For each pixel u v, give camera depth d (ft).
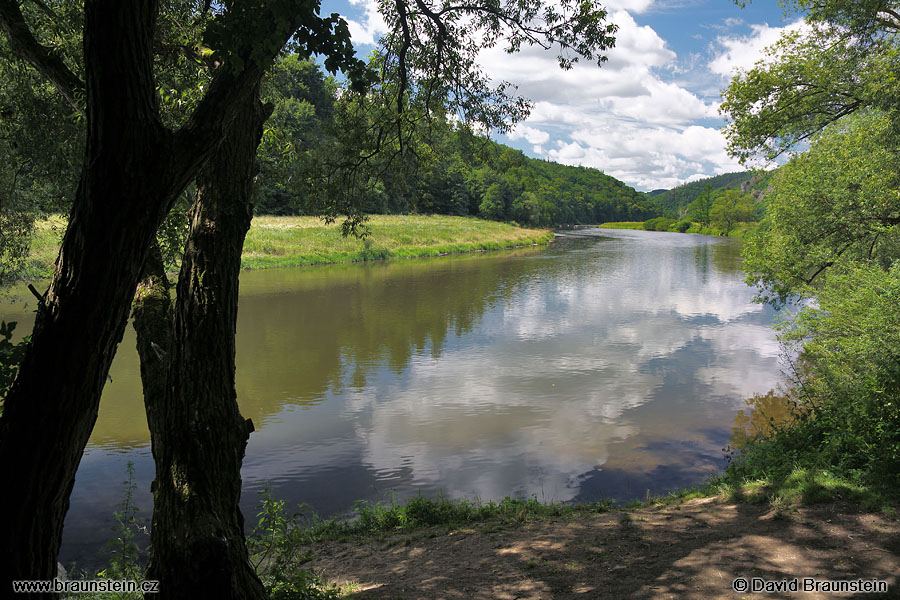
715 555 17.43
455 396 49.06
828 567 15.52
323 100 244.42
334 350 64.08
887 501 19.56
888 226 42.98
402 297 98.22
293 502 31.07
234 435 13.19
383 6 27.09
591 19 23.41
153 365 14.21
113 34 8.35
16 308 77.05
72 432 8.72
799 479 23.03
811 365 54.85
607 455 36.76
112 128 8.59
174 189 9.42
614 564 18.06
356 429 41.78
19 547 8.38
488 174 337.72
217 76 10.57
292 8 10.50
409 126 32.37
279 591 16.19
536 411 45.29
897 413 24.61
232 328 13.55
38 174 27.07
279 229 173.58
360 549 23.36
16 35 10.70
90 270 8.65
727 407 45.52
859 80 41.73
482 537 22.94
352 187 33.22
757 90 45.78
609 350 63.98
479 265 149.79
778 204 52.60
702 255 181.78
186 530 11.80
